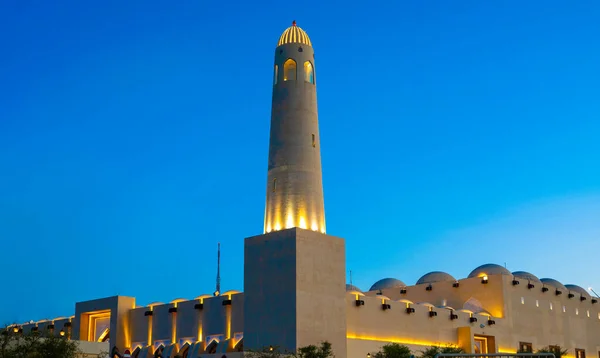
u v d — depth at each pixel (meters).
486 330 102.25
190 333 89.69
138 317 96.75
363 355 81.81
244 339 78.12
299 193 79.00
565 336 119.44
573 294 124.56
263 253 78.62
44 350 53.91
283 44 83.56
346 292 84.31
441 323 96.50
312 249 77.38
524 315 111.31
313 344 74.81
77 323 101.88
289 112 81.19
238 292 89.56
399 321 89.75
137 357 94.69
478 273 116.81
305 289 75.44
